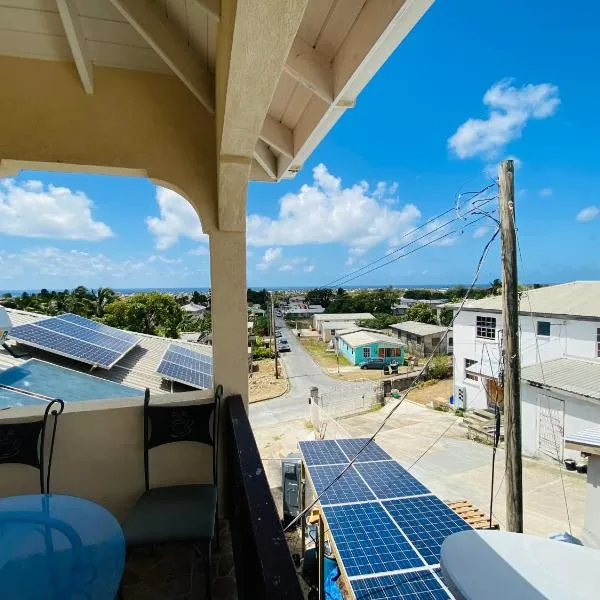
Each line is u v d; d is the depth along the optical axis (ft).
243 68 3.96
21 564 3.41
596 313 33.32
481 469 28.19
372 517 13.24
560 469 28.48
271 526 3.29
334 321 133.49
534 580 3.67
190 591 5.63
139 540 5.07
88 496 7.13
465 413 42.86
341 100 5.63
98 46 6.96
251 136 5.57
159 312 94.68
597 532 17.20
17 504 4.31
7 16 6.33
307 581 16.78
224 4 4.59
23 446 6.59
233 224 7.54
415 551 11.48
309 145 7.46
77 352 17.03
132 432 7.28
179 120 7.55
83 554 3.53
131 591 5.65
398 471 16.66
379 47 4.29
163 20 6.40
